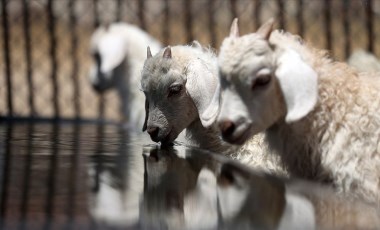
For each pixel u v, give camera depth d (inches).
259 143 253.6
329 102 218.4
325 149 217.9
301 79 198.2
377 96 224.1
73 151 234.7
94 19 552.7
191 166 207.2
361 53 414.6
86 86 638.5
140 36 414.3
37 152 230.5
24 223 131.0
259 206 152.9
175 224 136.5
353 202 178.5
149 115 258.7
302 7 551.8
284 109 207.8
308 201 163.2
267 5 587.5
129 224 134.1
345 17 545.6
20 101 589.0
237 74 200.8
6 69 513.7
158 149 247.3
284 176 209.2
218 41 617.0
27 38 536.4
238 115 201.0
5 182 173.5
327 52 229.5
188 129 268.2
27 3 549.3
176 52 262.1
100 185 170.9
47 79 642.8
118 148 247.6
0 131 310.7
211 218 141.6
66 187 168.1
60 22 697.0
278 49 206.4
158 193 163.6
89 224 132.1
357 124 219.6
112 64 404.2
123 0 595.5
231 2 547.8
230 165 209.5
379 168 219.1
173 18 642.2
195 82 250.4
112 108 586.6
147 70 258.8
